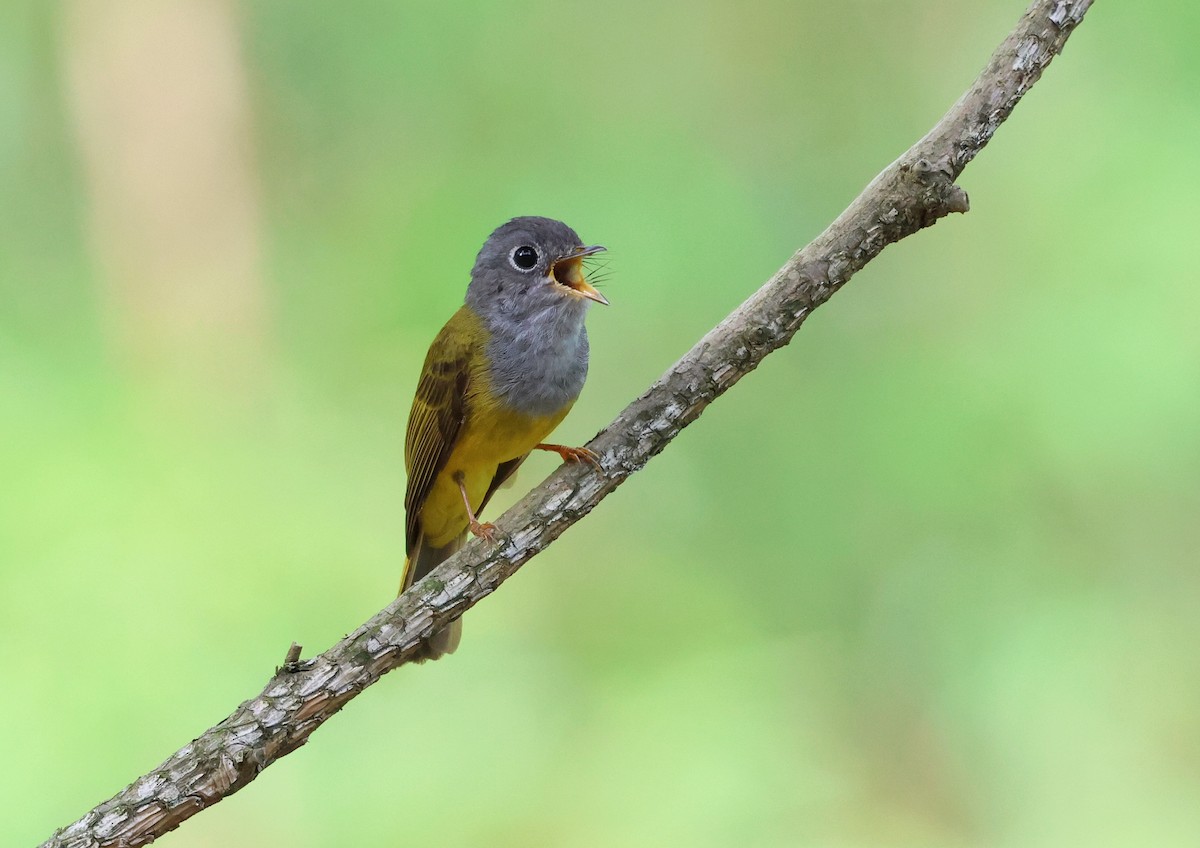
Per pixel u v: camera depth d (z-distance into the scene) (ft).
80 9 47.91
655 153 44.78
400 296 44.14
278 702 18.02
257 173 47.62
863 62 46.03
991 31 45.06
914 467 40.34
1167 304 38.68
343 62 46.60
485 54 45.32
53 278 47.32
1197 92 40.09
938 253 42.22
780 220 44.55
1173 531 38.24
